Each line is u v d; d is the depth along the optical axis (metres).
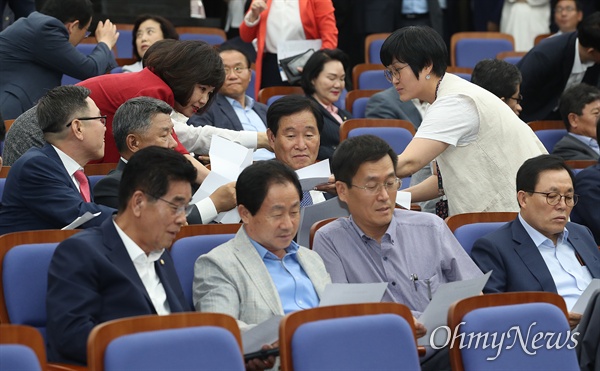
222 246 8.40
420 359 8.55
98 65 14.58
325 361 6.87
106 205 9.45
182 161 7.61
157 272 7.97
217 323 6.77
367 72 18.14
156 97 10.60
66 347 7.19
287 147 10.30
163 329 6.53
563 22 20.95
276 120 10.34
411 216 9.23
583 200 11.60
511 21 22.14
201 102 10.92
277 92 16.31
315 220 9.59
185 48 10.77
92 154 9.59
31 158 9.25
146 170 7.52
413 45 10.16
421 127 10.34
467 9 23.02
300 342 6.84
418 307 8.88
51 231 8.34
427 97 10.45
